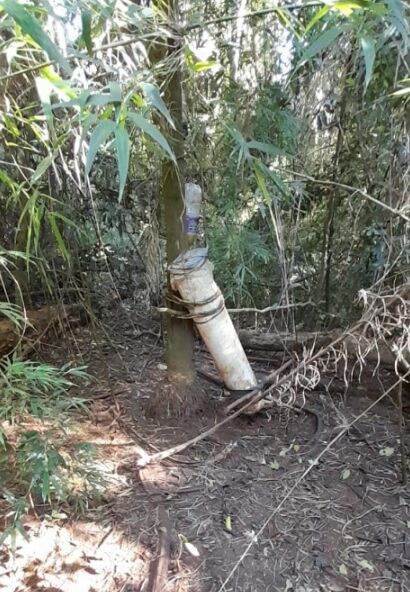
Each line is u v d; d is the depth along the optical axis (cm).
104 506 171
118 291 330
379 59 188
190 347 226
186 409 223
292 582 146
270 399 226
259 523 167
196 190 204
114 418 223
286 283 222
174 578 145
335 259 275
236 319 283
